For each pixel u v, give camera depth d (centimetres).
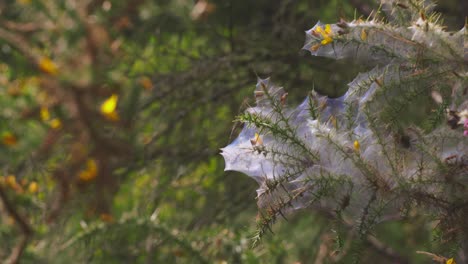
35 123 423
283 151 240
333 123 241
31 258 427
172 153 518
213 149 506
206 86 514
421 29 235
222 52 521
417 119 253
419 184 232
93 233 440
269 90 248
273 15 544
